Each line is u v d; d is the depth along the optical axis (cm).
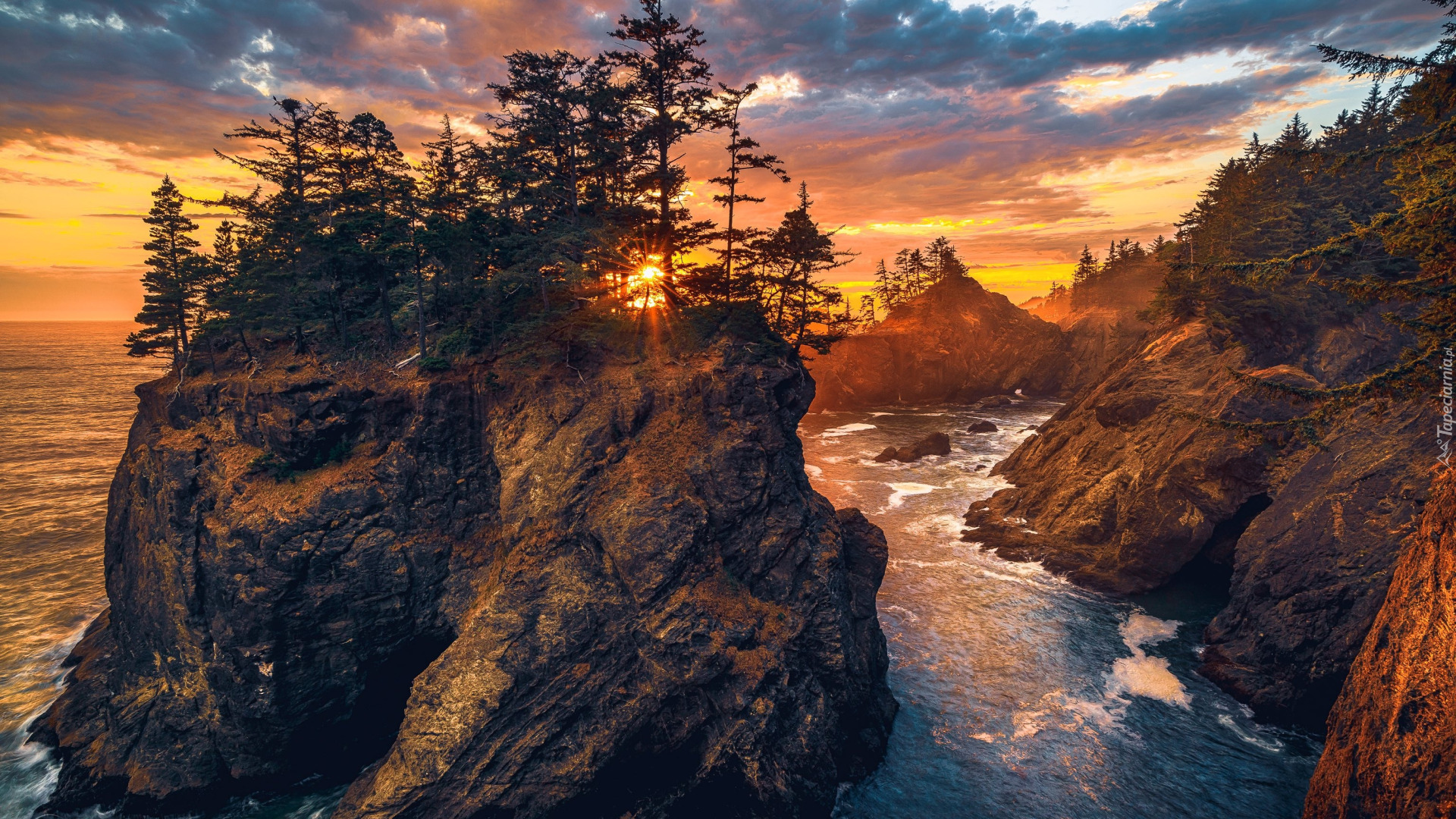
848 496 7862
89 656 4475
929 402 15338
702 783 3061
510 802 2950
